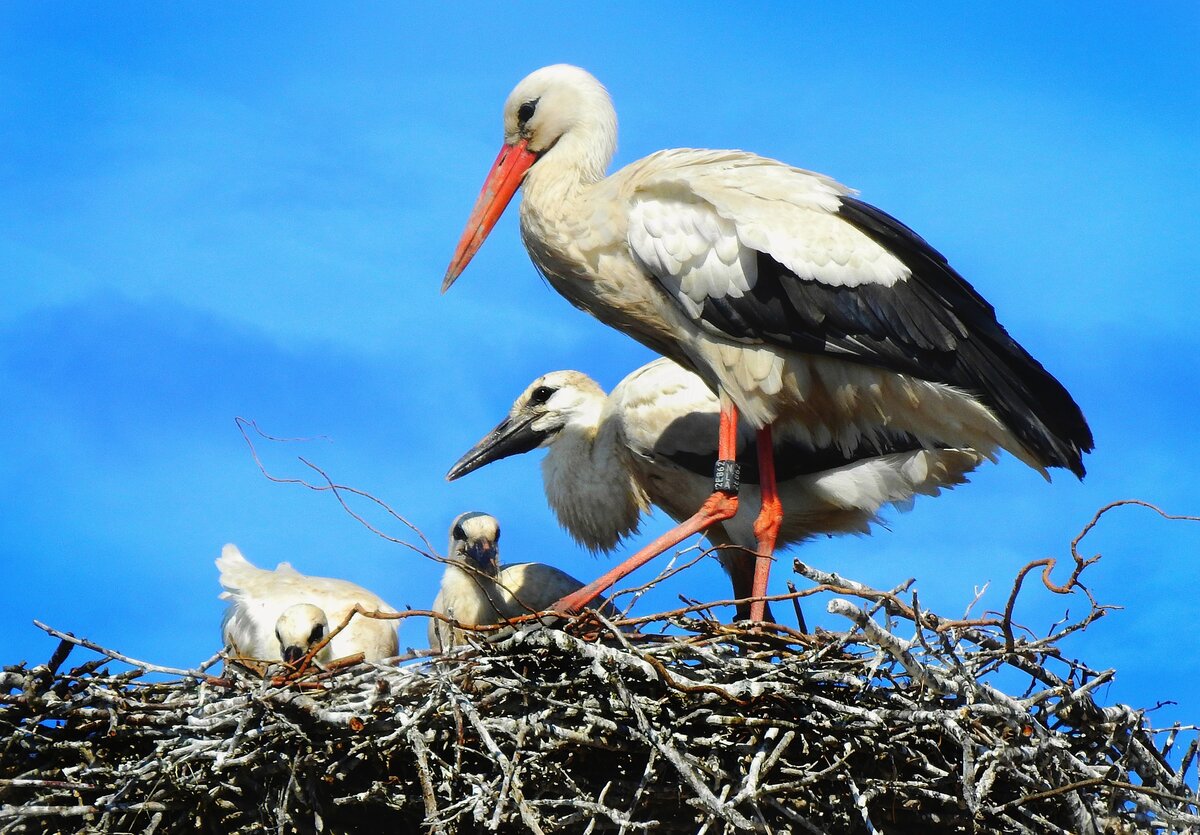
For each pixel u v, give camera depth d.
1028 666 11.95
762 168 14.51
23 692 11.25
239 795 11.48
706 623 12.13
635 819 11.56
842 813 11.50
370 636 14.47
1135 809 11.86
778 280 13.98
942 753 11.57
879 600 11.43
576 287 14.80
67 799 11.33
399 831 11.91
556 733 11.22
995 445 14.53
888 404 14.37
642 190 14.31
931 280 14.27
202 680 11.59
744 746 11.34
